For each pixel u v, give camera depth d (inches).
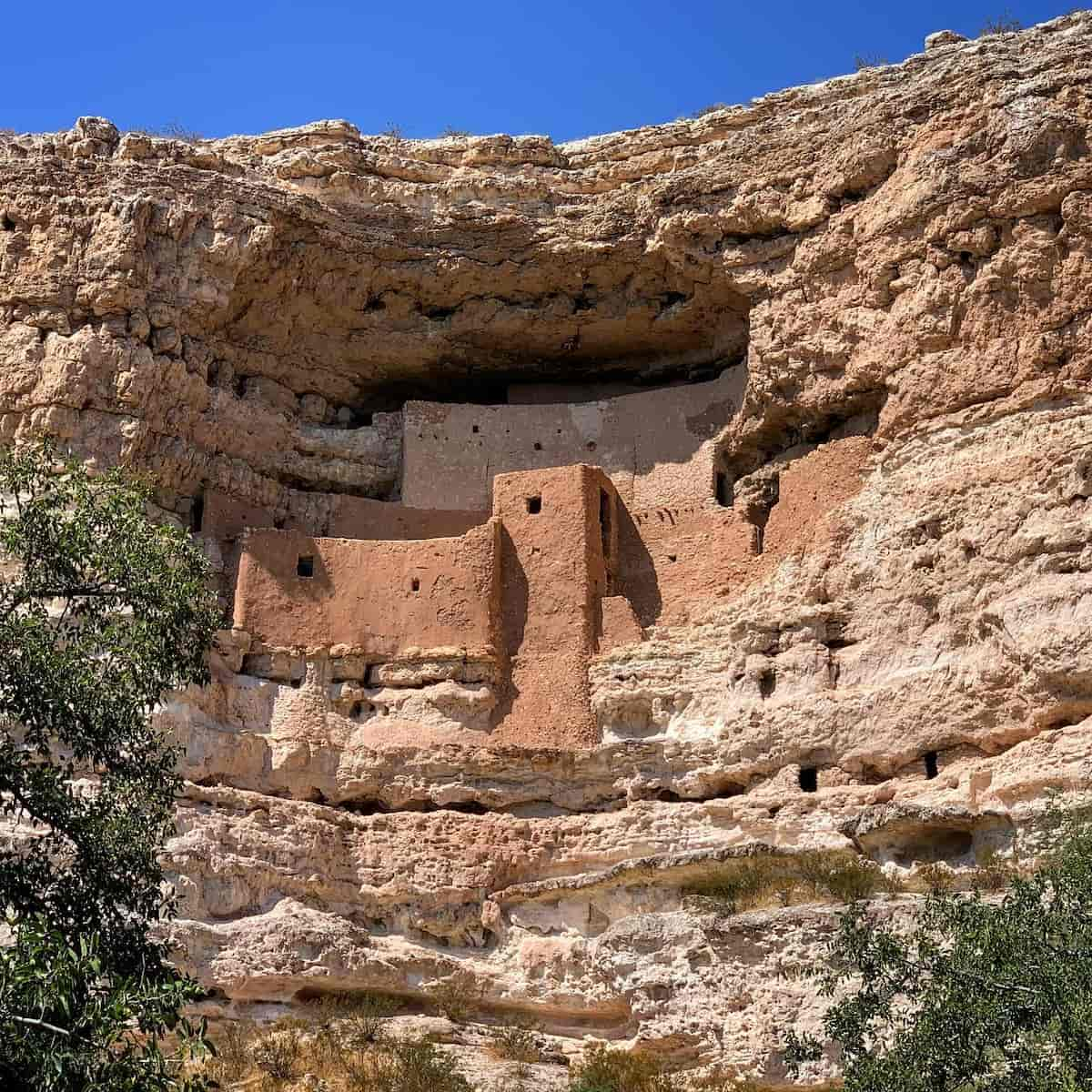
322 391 1389.0
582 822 1150.3
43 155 1321.4
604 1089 933.2
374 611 1234.6
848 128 1266.0
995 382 1149.7
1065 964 665.0
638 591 1278.3
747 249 1296.8
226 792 1125.7
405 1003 1100.5
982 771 1029.2
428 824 1149.1
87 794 1027.9
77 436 1247.5
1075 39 1221.7
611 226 1341.0
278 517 1312.7
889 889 998.4
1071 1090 606.2
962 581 1105.4
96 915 717.9
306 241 1343.5
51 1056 586.2
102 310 1277.1
